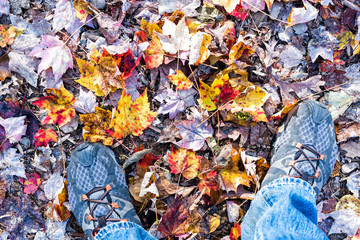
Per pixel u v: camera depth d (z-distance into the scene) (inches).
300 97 73.0
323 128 69.3
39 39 68.5
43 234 70.1
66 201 70.4
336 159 73.9
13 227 69.4
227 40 69.2
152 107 71.4
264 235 50.1
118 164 69.7
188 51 67.4
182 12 69.2
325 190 73.9
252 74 72.3
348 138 73.9
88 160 67.5
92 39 69.8
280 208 52.3
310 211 58.5
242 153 68.6
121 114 63.7
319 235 53.7
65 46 67.9
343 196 74.0
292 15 70.1
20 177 69.7
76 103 68.5
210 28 69.8
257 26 72.2
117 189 68.2
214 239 72.3
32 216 69.9
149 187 66.4
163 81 70.9
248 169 66.9
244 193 70.9
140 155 68.4
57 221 70.3
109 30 69.4
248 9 70.1
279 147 70.5
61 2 67.4
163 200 71.2
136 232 59.1
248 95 68.1
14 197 69.6
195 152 71.2
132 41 70.5
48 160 69.9
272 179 67.3
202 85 67.4
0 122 66.8
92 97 68.7
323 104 72.4
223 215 72.6
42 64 66.1
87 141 69.8
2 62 67.4
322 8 72.2
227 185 68.7
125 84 69.3
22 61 67.9
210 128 70.5
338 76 72.9
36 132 69.6
